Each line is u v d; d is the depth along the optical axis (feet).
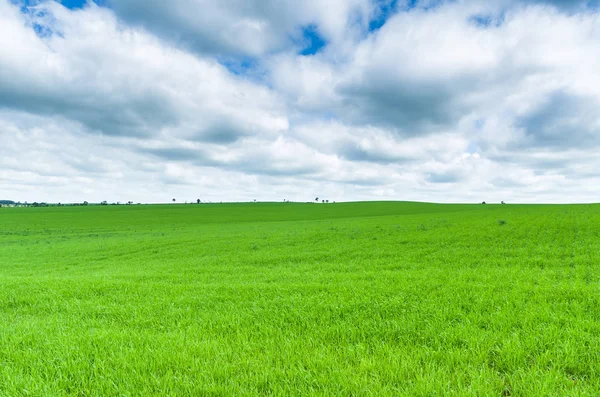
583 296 24.72
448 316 21.54
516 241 76.02
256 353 16.84
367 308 23.67
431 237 89.97
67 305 28.66
